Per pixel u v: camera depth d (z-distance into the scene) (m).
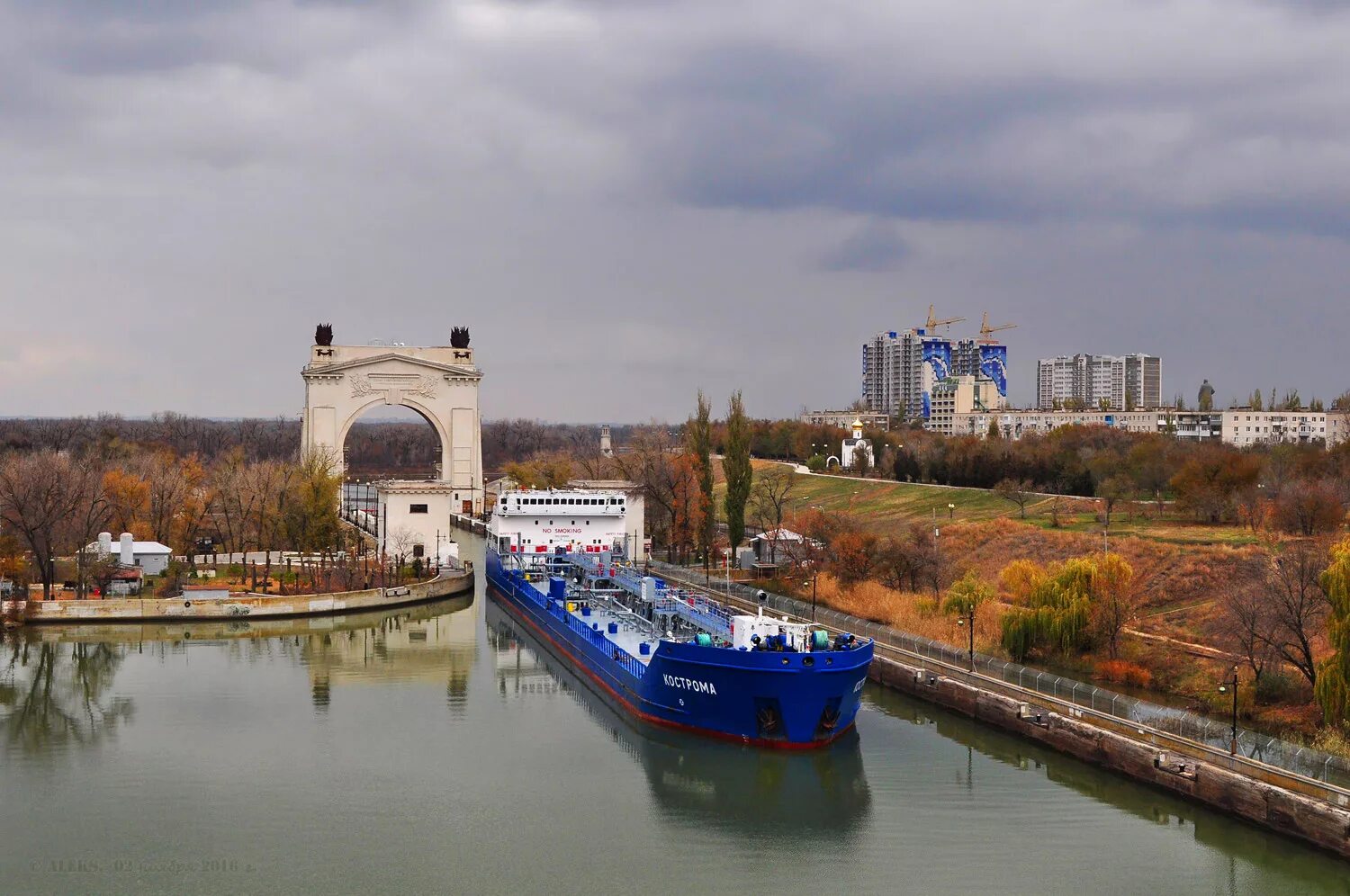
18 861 54.00
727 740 69.94
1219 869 53.03
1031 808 60.47
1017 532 129.88
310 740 72.81
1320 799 52.69
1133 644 85.06
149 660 96.56
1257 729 67.81
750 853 55.22
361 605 121.88
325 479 151.00
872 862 53.97
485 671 94.12
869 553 118.38
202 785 64.38
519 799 62.25
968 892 50.72
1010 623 87.62
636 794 62.81
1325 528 108.25
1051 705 70.38
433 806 61.28
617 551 132.12
